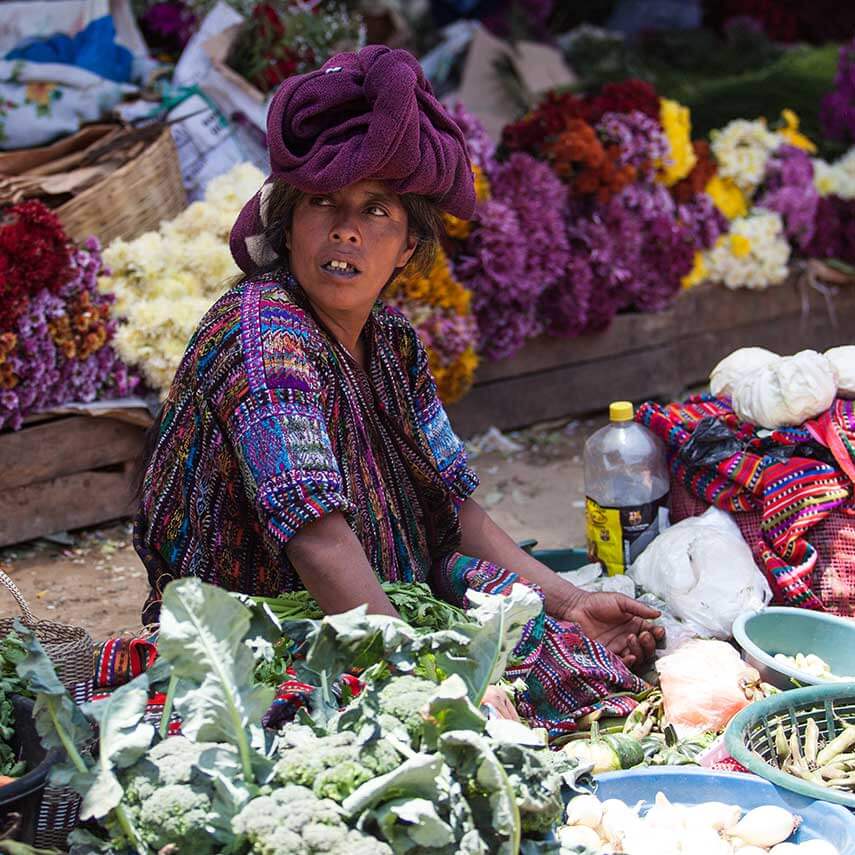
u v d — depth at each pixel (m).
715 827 2.33
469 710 2.01
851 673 3.13
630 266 6.38
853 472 3.42
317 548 2.49
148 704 2.37
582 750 2.71
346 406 2.80
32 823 2.03
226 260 5.16
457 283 5.71
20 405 4.78
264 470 2.51
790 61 9.20
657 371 6.76
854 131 8.24
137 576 4.61
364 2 8.45
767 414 3.57
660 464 3.75
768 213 7.00
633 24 10.23
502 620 2.17
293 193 2.71
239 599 2.15
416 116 2.57
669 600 3.39
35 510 4.85
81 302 4.87
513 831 1.93
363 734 2.02
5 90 5.50
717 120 8.42
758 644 3.20
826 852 2.21
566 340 6.39
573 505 5.39
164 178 5.54
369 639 2.15
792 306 7.21
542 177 6.02
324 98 2.55
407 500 3.02
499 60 8.47
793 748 2.63
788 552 3.44
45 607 4.33
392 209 2.69
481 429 6.21
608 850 2.31
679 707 2.95
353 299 2.71
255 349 2.59
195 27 6.54
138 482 2.98
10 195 5.05
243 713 2.00
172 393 2.78
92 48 5.87
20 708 2.29
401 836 1.91
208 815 1.93
